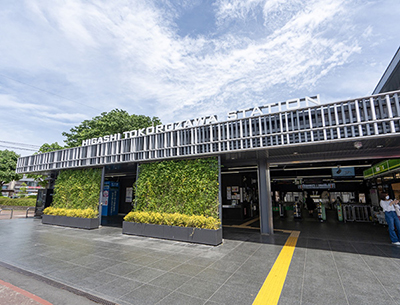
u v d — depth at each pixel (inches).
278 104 285.9
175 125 371.6
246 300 146.5
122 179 754.8
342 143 266.7
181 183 351.6
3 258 241.1
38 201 631.8
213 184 326.6
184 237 318.0
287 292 156.8
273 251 264.5
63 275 192.5
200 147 333.1
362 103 238.2
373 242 304.0
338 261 223.8
